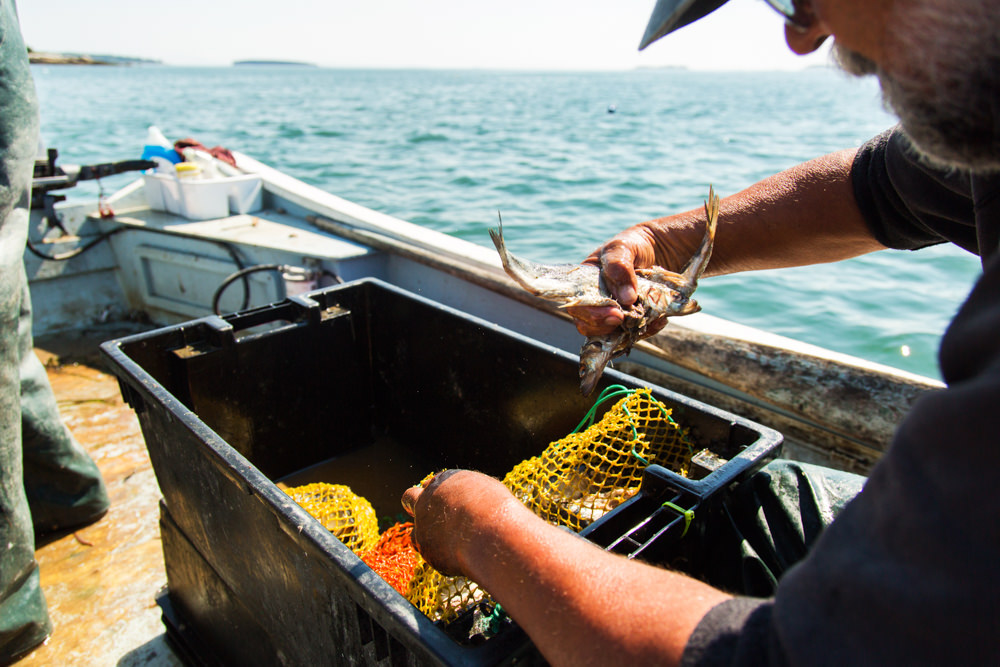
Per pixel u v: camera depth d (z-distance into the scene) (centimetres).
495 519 105
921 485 64
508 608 99
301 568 145
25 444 252
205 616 210
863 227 150
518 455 241
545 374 222
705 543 148
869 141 152
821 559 72
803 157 1404
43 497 268
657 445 184
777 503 150
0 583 212
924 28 62
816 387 250
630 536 135
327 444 281
